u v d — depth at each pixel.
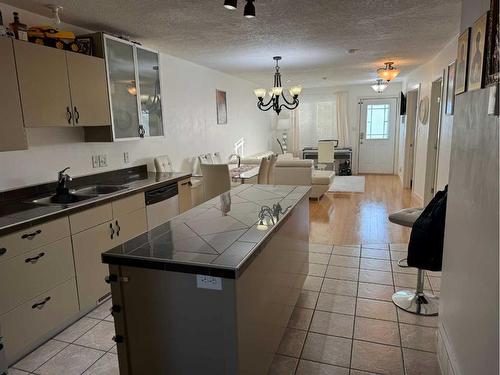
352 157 9.62
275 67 5.93
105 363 2.21
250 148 8.22
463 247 1.76
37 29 2.64
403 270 3.42
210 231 1.89
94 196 2.96
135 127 3.68
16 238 2.14
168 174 4.15
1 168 2.66
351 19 3.29
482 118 1.51
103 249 2.86
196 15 3.05
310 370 2.11
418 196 6.36
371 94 9.27
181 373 1.62
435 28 3.64
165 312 1.58
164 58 4.68
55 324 2.45
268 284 1.93
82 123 2.96
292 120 9.91
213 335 1.53
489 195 1.41
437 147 5.02
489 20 1.39
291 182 6.34
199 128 5.65
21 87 2.43
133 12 2.94
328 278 3.28
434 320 2.58
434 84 5.31
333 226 4.86
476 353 1.53
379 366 2.13
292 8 2.94
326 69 6.25
